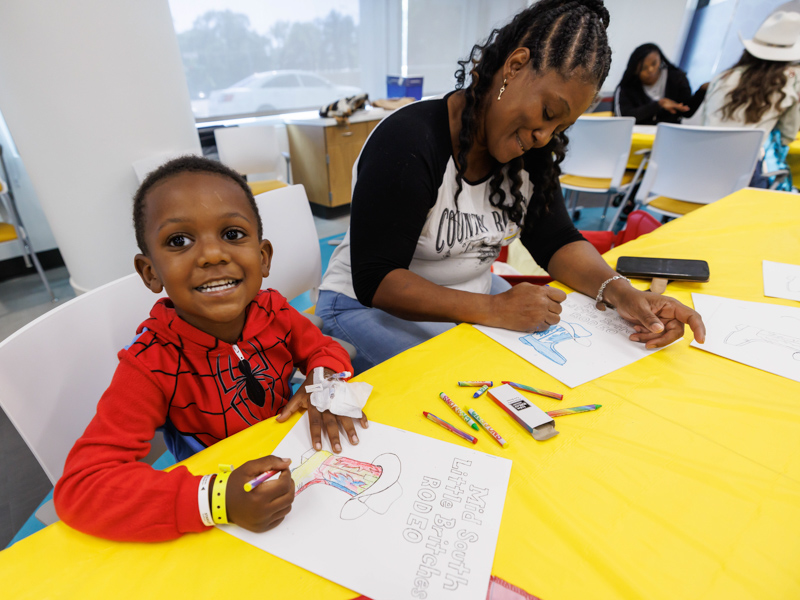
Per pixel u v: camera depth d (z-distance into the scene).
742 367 0.67
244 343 0.69
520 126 0.77
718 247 1.07
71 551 0.42
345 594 0.39
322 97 3.73
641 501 0.46
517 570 0.40
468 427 0.57
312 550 0.42
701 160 2.08
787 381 0.64
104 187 1.80
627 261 0.97
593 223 3.14
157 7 1.74
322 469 0.51
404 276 0.85
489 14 4.25
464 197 0.92
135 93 1.75
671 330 0.73
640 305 0.77
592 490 0.47
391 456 0.52
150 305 0.83
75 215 1.83
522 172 0.97
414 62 4.20
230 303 0.60
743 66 2.37
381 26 3.82
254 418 0.70
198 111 3.19
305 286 1.24
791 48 2.24
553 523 0.44
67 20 1.55
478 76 0.79
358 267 0.88
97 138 1.73
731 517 0.44
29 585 0.39
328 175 3.25
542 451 0.53
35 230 2.60
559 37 0.70
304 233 1.20
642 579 0.39
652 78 3.33
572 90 0.71
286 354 0.75
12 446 1.38
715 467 0.50
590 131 2.54
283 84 3.49
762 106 2.30
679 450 0.52
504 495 0.47
